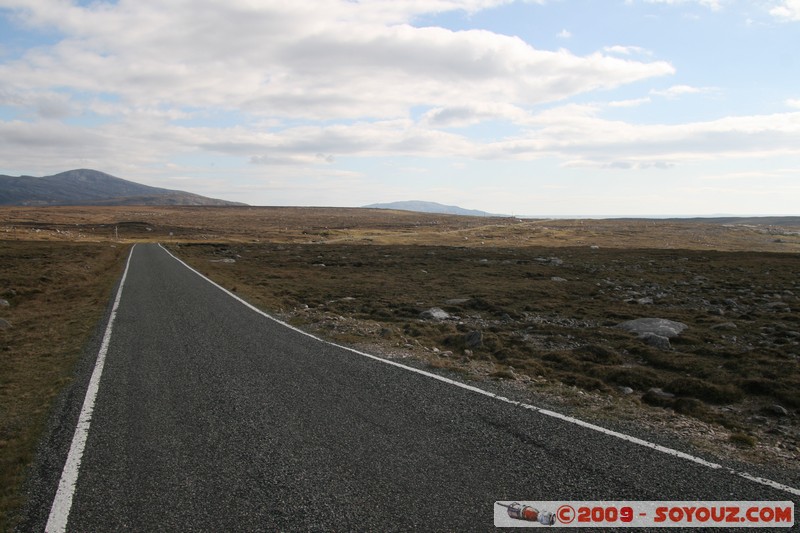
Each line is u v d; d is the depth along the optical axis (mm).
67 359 11211
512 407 7590
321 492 5004
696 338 15250
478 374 9773
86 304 20125
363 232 117938
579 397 8328
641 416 7430
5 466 5801
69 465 5727
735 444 6438
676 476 5312
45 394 8664
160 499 4930
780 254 50844
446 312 20422
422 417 7145
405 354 11492
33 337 13977
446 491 4992
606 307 22203
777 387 10109
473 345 13609
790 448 6859
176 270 34500
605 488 5043
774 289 27875
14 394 8812
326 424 6895
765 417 8711
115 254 52938
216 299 20984
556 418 7113
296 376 9406
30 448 6297
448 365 10406
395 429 6680
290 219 187000
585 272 37656
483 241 92125
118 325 15039
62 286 27531
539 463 5621
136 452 6070
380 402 7832
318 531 4312
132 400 8102
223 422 7035
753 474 5402
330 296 24891
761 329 16609
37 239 75438
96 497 4992
